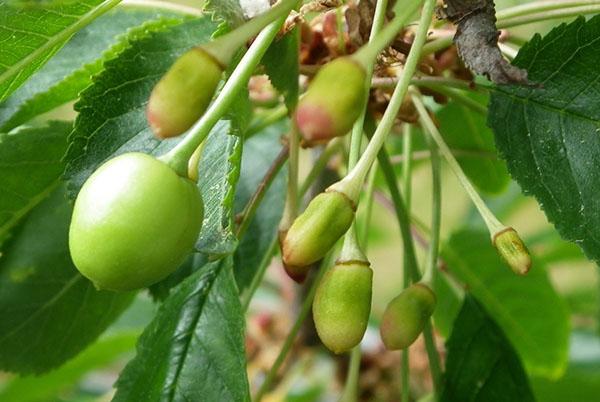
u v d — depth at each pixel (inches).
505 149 7.0
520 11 7.3
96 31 8.5
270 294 13.1
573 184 6.9
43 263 8.9
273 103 8.7
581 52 7.0
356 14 7.4
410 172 9.0
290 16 6.9
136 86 7.2
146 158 5.7
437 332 11.7
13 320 9.0
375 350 11.5
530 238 12.9
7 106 8.1
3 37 6.7
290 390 11.6
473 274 10.9
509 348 8.1
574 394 11.2
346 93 5.3
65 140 8.1
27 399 11.0
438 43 7.2
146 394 7.1
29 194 8.2
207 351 7.1
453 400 7.9
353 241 6.1
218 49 5.5
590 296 13.3
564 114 7.0
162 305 7.3
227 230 6.3
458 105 10.4
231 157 6.3
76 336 9.2
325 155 8.1
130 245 5.6
